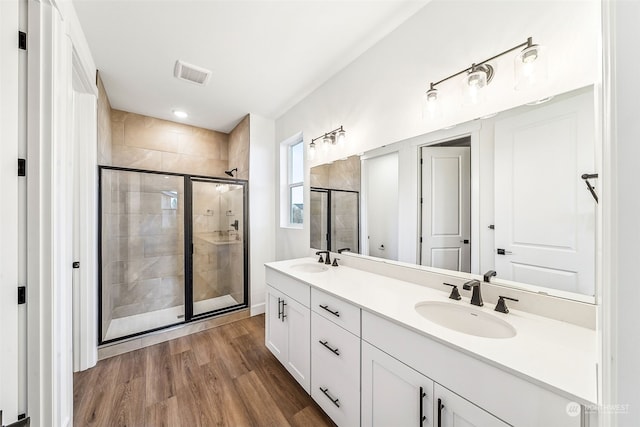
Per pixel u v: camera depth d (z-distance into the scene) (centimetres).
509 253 114
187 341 233
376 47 175
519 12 108
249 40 172
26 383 95
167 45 175
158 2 138
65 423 121
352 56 191
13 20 87
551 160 102
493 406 73
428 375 89
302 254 262
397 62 161
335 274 177
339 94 209
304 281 159
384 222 173
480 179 124
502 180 116
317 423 141
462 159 131
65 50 114
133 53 183
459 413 80
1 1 85
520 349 78
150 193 283
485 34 119
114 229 255
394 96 164
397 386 101
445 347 84
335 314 132
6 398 86
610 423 35
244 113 293
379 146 175
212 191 317
